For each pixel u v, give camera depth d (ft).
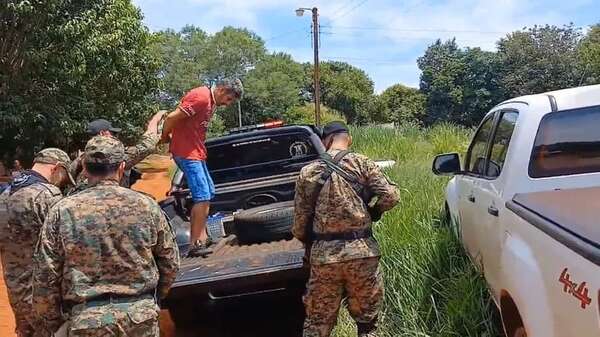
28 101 60.34
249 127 23.36
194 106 17.15
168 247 10.75
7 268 13.91
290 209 18.40
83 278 9.95
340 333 15.87
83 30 58.08
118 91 75.20
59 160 14.56
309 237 13.89
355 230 13.28
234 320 20.03
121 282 10.11
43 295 10.02
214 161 23.27
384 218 19.02
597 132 12.13
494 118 15.43
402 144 49.93
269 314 20.36
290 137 23.22
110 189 10.41
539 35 185.68
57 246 10.00
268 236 18.21
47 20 56.08
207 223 19.57
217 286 15.31
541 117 12.45
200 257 17.28
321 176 13.32
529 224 9.88
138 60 79.36
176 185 21.08
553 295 8.47
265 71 265.13
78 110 65.92
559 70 178.70
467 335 13.96
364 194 13.44
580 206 9.87
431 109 222.69
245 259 16.28
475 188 14.99
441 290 15.72
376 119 250.16
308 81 289.94
